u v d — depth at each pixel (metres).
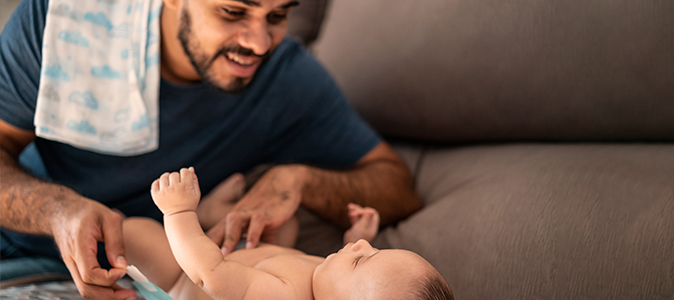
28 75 0.83
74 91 0.83
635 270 0.65
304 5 1.58
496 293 0.73
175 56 0.90
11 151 0.90
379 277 0.59
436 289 0.58
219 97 1.01
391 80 1.17
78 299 0.69
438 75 1.08
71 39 0.82
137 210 1.02
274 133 1.16
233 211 0.82
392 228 1.01
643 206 0.70
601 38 0.86
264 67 1.10
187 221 0.60
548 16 0.92
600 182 0.78
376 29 1.21
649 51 0.81
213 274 0.57
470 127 1.09
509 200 0.84
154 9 0.86
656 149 0.82
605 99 0.87
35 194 0.76
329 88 1.21
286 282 0.63
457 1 1.05
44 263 0.91
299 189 0.93
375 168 1.12
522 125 1.00
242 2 0.74
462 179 1.02
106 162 0.95
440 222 0.90
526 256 0.74
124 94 0.86
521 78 0.96
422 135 1.21
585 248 0.70
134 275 0.62
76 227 0.66
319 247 1.02
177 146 1.01
